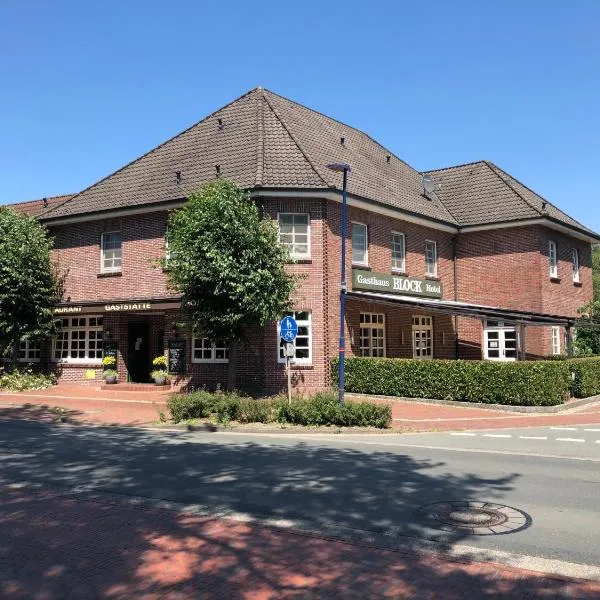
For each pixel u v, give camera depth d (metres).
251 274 17.47
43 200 32.91
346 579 5.21
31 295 23.30
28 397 21.23
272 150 22.41
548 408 17.58
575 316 28.06
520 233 25.94
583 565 5.54
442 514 7.14
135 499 7.88
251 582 5.14
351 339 21.69
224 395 16.86
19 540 6.22
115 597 4.86
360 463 10.34
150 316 24.22
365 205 22.25
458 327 27.27
